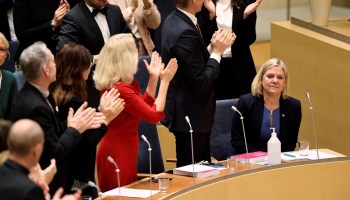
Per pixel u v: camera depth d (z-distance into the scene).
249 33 15.77
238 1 15.57
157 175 10.90
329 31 15.73
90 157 10.27
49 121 9.43
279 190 11.32
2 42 11.64
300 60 16.38
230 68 15.93
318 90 15.83
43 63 9.39
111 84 10.59
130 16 15.41
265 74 12.59
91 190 10.34
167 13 16.59
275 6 19.64
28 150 7.50
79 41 13.27
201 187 10.44
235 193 10.89
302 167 11.45
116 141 10.73
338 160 11.67
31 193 7.31
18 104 9.38
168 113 11.77
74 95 10.16
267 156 11.57
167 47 11.59
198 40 11.46
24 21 14.55
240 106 12.79
